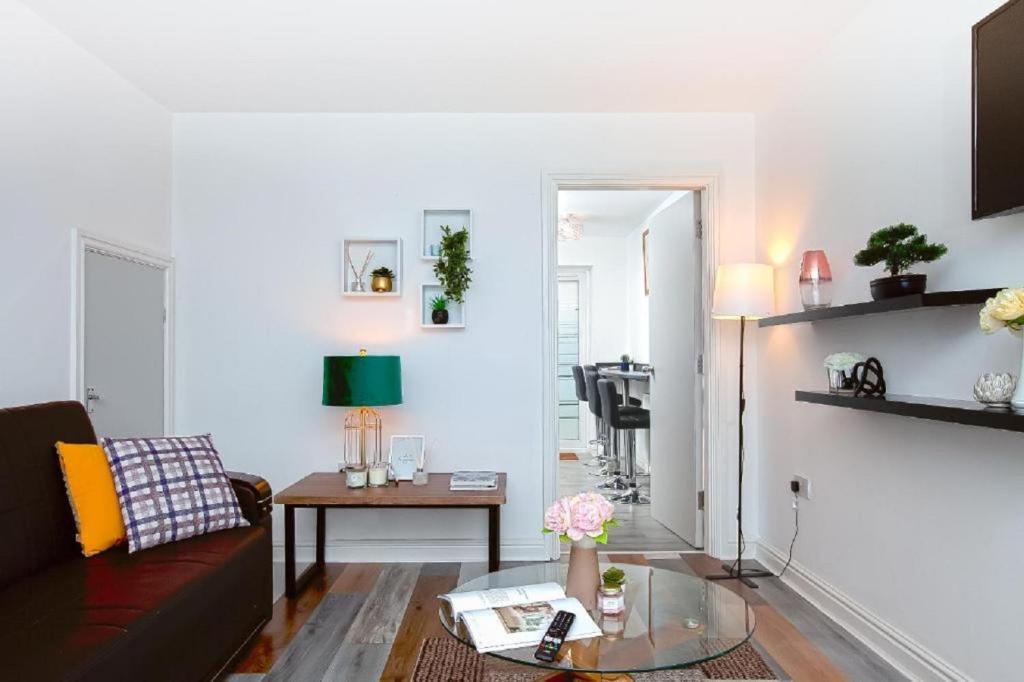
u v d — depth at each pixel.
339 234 3.57
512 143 3.58
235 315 3.55
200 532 2.35
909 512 2.21
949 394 2.01
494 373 3.56
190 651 1.89
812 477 2.91
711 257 3.57
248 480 2.56
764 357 3.46
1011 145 1.66
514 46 2.83
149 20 2.59
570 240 7.62
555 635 1.54
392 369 3.18
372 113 3.58
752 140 3.59
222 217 3.56
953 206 2.01
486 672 2.22
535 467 3.55
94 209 2.89
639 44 2.81
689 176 3.57
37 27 2.55
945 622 2.02
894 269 2.03
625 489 5.50
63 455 2.15
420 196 3.58
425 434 3.55
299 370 3.55
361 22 2.62
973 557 1.90
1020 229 1.74
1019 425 1.45
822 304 2.62
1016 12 1.65
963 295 1.74
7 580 1.87
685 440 3.87
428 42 2.79
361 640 2.48
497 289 3.56
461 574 3.29
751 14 2.56
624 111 3.56
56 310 2.65
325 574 3.29
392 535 3.52
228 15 2.56
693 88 3.26
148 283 3.31
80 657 1.42
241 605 2.27
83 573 1.95
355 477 3.04
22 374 2.47
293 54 2.89
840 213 2.70
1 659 1.40
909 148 2.23
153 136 3.38
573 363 7.93
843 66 2.68
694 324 3.74
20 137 2.46
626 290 7.65
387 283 3.50
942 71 2.06
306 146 3.58
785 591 3.02
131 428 3.14
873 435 2.42
